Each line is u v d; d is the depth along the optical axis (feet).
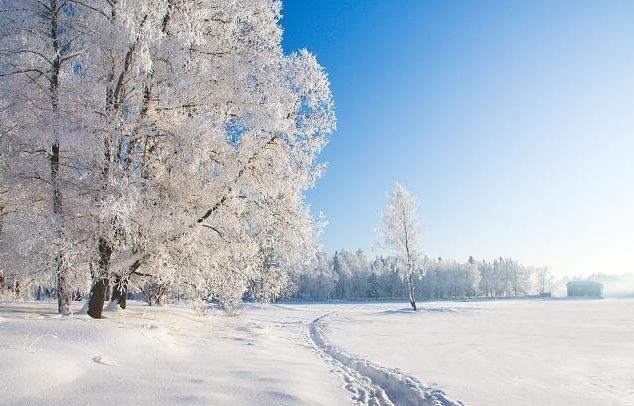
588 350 43.70
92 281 37.81
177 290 43.60
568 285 358.23
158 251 37.91
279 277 48.06
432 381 27.40
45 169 35.78
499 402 22.45
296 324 78.23
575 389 26.12
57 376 17.70
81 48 38.52
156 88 37.55
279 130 38.75
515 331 64.69
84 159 34.30
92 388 17.39
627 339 53.42
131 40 31.35
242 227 43.50
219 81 39.24
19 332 23.15
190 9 36.24
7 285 44.34
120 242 37.17
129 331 27.76
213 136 37.09
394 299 363.76
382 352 41.39
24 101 34.50
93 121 33.27
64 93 34.35
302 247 44.93
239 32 41.16
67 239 32.40
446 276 449.06
